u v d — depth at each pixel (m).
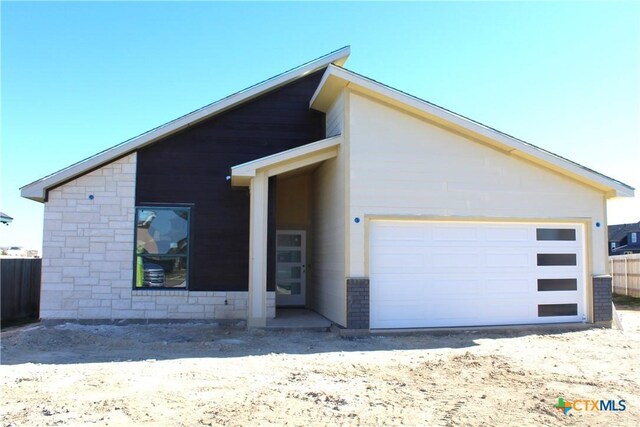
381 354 9.61
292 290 16.45
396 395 6.77
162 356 9.38
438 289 12.34
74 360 9.01
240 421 5.66
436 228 12.46
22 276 17.33
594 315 13.05
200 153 13.82
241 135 14.11
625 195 12.98
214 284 13.47
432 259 12.37
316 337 11.43
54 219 13.12
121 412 5.92
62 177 12.92
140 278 13.27
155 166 13.57
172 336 11.59
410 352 9.84
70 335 11.21
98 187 13.31
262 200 12.38
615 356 9.53
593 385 7.43
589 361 9.07
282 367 8.37
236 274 13.57
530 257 12.95
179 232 13.52
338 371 8.10
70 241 13.12
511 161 12.83
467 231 12.62
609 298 13.19
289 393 6.78
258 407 6.16
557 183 13.08
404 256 12.24
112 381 7.36
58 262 13.05
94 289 13.09
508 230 12.87
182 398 6.52
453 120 12.22
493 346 10.52
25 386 7.05
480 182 12.62
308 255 16.41
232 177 12.38
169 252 13.43
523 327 12.35
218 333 11.98
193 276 13.42
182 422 5.60
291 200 16.52
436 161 12.41
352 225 11.88
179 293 13.32
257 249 12.35
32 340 10.78
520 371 8.19
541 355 9.57
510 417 5.95
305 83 14.65
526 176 12.90
